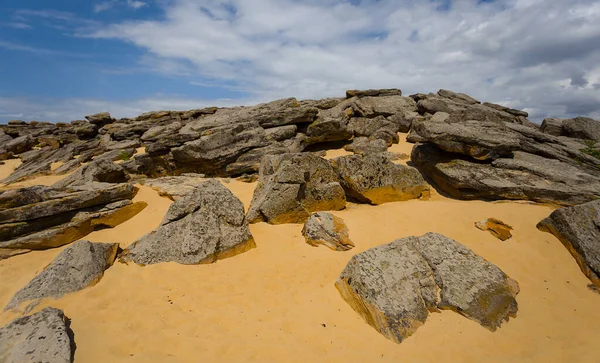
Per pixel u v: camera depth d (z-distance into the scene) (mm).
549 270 7555
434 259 7039
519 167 11734
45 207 9305
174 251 7934
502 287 6652
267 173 11258
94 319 5770
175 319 5910
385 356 5242
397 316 5863
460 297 6273
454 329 5812
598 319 6258
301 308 6355
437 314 6109
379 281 6402
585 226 7926
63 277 6707
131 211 10773
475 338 5664
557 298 6777
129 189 11227
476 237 8648
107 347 5102
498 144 12023
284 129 17672
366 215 9992
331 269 7656
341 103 24500
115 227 10289
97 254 7477
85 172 13891
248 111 20250
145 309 6113
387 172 11508
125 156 21141
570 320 6219
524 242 8445
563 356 5367
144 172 17109
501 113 22219
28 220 9094
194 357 5062
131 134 25766
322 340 5562
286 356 5188
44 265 8367
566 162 12945
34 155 23484
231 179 14516
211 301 6492
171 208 8656
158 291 6703
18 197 9273
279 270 7695
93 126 28094
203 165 15594
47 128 31969
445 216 9695
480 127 14219
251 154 15773
